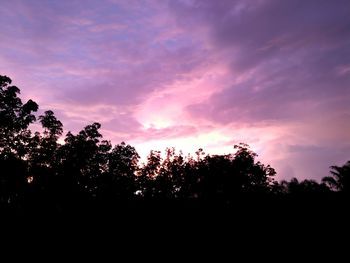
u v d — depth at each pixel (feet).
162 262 82.58
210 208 116.98
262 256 83.87
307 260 79.41
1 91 104.83
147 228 102.37
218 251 88.28
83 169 136.36
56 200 122.62
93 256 85.46
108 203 122.52
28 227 99.09
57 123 127.65
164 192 152.66
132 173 150.61
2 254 81.92
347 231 90.58
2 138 108.37
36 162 123.13
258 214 107.14
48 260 81.92
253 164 150.51
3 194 109.81
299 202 108.99
